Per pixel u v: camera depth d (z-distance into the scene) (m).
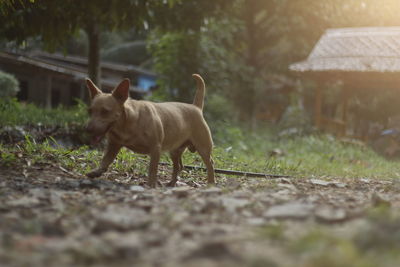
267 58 26.17
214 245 2.36
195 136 5.84
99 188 4.80
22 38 10.58
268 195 4.30
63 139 9.04
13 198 3.88
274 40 23.94
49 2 9.27
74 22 10.12
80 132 9.23
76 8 9.78
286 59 25.33
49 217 3.16
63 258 2.26
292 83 30.11
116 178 5.89
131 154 7.20
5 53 15.67
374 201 3.93
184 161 7.79
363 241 2.47
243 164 8.59
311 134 15.94
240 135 13.80
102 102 4.77
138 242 2.53
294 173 8.16
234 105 22.36
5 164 5.52
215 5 12.70
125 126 4.98
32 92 19.92
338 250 2.31
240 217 3.24
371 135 20.52
